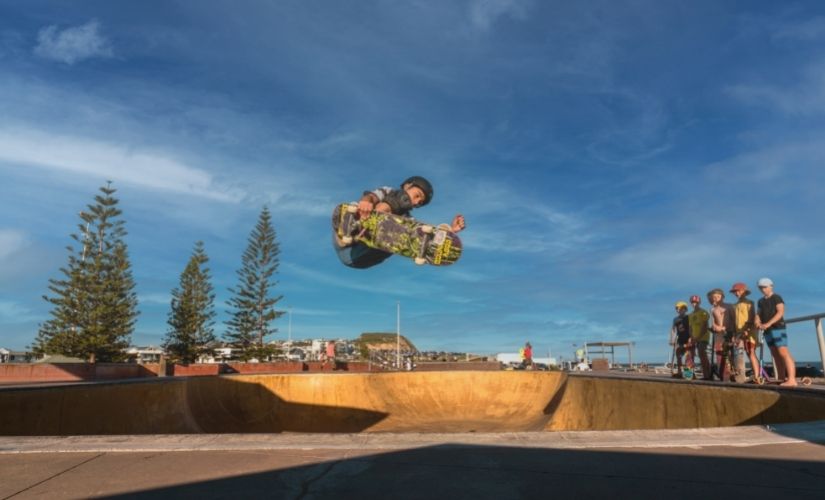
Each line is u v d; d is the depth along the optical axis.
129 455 3.52
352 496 2.65
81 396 8.58
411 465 3.22
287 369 29.19
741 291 9.14
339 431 12.78
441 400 14.37
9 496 2.70
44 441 3.90
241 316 37.50
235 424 12.23
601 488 2.76
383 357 50.19
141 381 10.10
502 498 2.61
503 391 14.59
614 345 22.69
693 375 10.91
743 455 3.44
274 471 3.10
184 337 37.53
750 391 7.37
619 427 10.86
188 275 38.53
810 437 3.95
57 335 31.91
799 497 2.62
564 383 13.91
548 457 3.40
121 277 34.00
